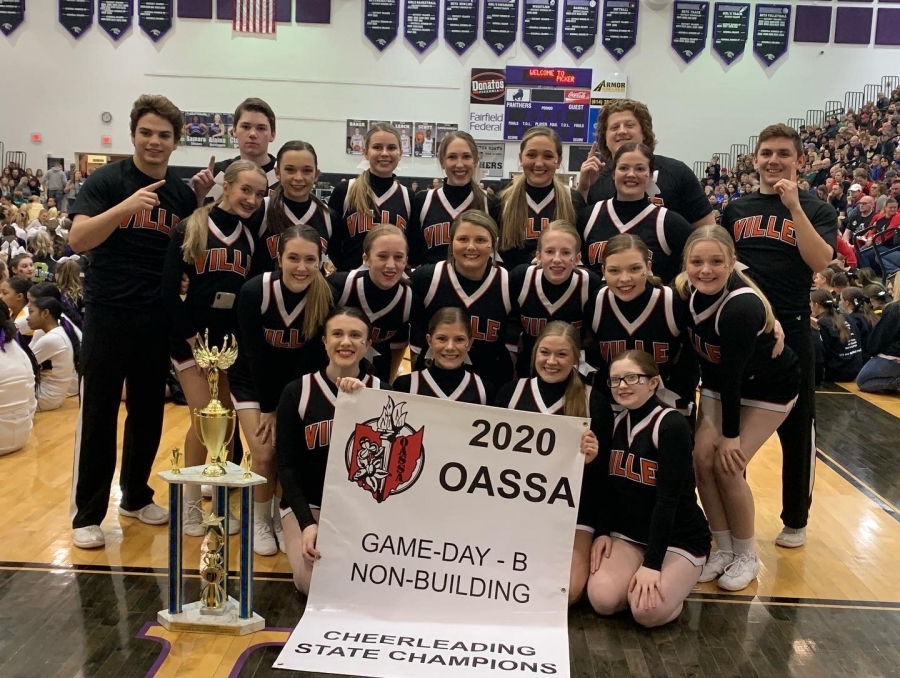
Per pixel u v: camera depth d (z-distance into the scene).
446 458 3.13
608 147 4.23
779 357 3.52
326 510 3.12
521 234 4.06
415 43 16.17
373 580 3.10
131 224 3.73
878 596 3.51
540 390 3.34
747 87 16.31
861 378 7.92
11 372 5.17
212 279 3.72
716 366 3.48
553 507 3.12
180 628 3.00
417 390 3.42
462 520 3.12
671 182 4.14
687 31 16.11
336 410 3.12
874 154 13.59
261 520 3.80
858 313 8.63
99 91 16.22
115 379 3.76
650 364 3.20
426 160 16.53
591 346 3.78
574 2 16.03
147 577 3.46
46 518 4.14
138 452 4.04
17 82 16.17
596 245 3.86
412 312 3.75
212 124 16.28
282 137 16.44
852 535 4.27
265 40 16.19
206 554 3.04
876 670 2.89
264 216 3.97
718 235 3.22
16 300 6.58
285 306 3.51
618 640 3.04
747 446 3.57
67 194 16.17
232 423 3.14
